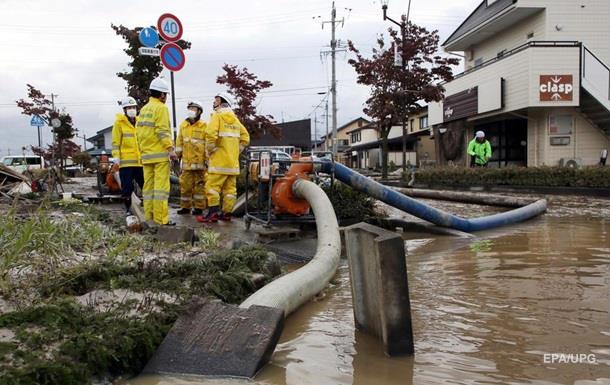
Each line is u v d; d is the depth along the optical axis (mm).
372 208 8805
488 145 17297
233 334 3053
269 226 6953
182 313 3270
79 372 2625
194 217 8891
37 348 2676
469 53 26000
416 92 21469
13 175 9516
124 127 8406
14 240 3877
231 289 4148
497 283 4781
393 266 3115
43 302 3260
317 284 4535
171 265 4281
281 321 3164
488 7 24516
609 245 6605
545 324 3621
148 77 14609
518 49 18719
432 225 8430
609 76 18344
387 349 3107
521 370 2889
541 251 6336
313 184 6781
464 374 2854
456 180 17672
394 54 21266
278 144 46406
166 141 6984
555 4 19484
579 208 11070
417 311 3973
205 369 2881
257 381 2785
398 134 42375
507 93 19547
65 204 8531
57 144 32062
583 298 4238
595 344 3246
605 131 19203
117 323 3074
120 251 4520
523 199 10992
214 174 7918
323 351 3236
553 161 19125
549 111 19031
